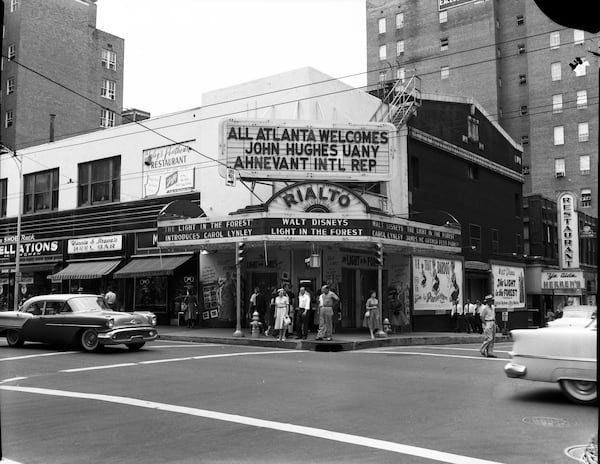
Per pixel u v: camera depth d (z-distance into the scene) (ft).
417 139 94.43
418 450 21.66
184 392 33.94
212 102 87.56
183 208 80.33
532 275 131.44
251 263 82.12
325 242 71.72
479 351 60.75
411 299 88.63
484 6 224.33
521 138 226.38
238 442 22.98
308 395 32.86
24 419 27.43
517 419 26.99
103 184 99.35
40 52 174.50
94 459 20.94
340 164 77.77
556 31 219.20
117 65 200.03
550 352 31.24
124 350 56.85
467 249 105.40
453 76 228.84
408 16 238.27
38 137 170.91
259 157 76.28
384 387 35.63
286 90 81.66
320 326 64.44
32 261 104.94
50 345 61.77
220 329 80.94
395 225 75.05
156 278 91.56
